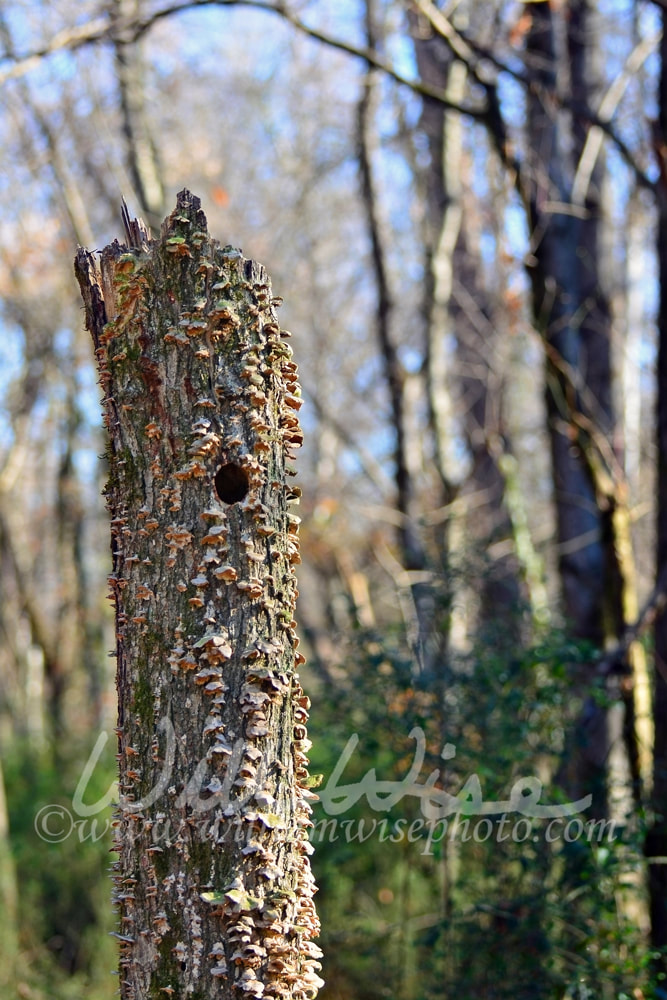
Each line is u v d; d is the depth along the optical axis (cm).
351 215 1498
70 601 1616
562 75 739
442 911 572
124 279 266
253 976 245
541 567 800
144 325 263
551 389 634
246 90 1449
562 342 649
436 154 1008
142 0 714
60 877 805
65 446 1589
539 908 481
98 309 277
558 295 656
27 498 1953
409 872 614
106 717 1418
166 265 264
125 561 263
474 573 633
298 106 1400
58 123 1014
